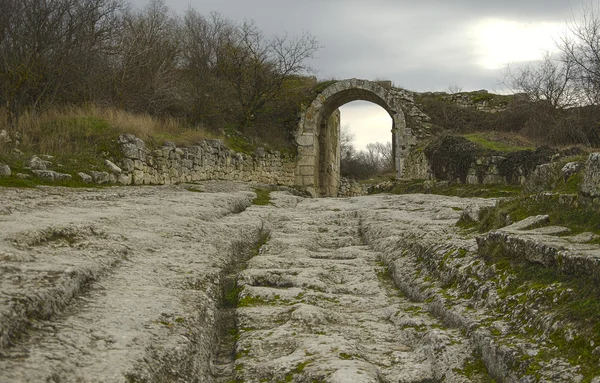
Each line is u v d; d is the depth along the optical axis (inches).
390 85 1011.3
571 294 155.6
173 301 187.5
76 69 666.2
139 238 264.7
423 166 819.4
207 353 171.9
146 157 576.4
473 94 1037.2
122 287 191.9
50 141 507.5
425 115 999.0
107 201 373.7
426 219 401.1
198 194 505.7
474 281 203.9
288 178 986.7
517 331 159.5
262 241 362.6
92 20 711.1
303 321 201.8
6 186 384.5
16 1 601.9
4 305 134.9
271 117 1018.7
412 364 168.2
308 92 1028.5
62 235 231.5
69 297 165.0
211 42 959.0
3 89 579.8
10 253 180.9
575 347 136.3
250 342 184.5
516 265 194.7
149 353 144.2
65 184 443.5
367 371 155.6
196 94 858.1
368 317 216.7
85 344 137.9
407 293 242.7
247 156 874.1
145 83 761.6
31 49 589.0
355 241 368.8
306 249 329.7
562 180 282.8
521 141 749.9
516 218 262.5
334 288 253.3
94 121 573.9
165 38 893.8
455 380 153.7
